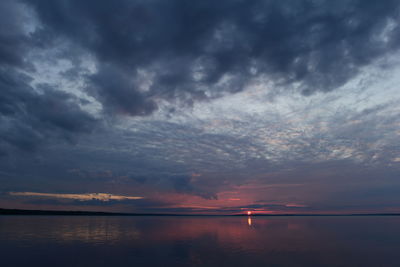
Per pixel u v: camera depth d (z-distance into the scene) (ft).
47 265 73.82
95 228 200.44
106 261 77.82
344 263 76.28
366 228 219.41
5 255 86.48
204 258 81.92
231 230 191.11
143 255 86.48
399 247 106.42
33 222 271.49
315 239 133.59
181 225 257.55
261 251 94.53
